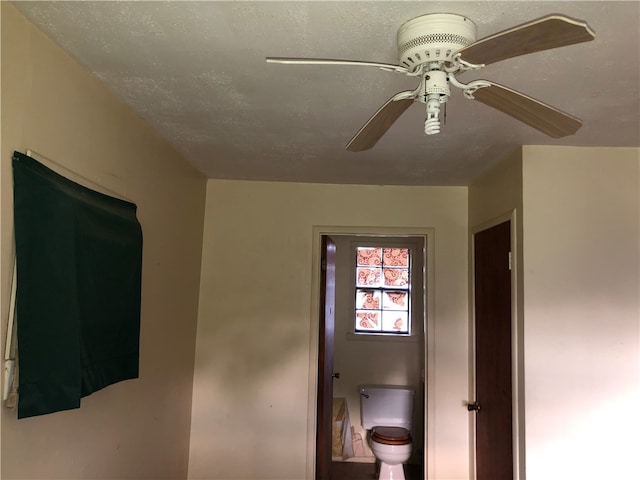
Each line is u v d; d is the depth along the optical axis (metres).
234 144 2.57
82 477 1.82
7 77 1.34
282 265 3.39
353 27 1.39
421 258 4.61
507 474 2.50
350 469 4.18
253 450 3.27
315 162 2.89
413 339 4.52
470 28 1.28
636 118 2.02
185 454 3.17
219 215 3.42
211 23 1.40
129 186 2.15
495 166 2.82
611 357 2.29
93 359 1.73
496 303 2.74
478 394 3.04
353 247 4.66
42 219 1.44
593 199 2.38
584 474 2.25
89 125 1.79
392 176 3.16
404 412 4.29
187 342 3.13
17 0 1.32
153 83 1.83
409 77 1.70
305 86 1.81
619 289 2.32
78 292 1.61
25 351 1.36
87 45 1.56
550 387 2.29
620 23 1.34
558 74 1.65
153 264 2.48
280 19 1.36
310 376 3.31
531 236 2.37
